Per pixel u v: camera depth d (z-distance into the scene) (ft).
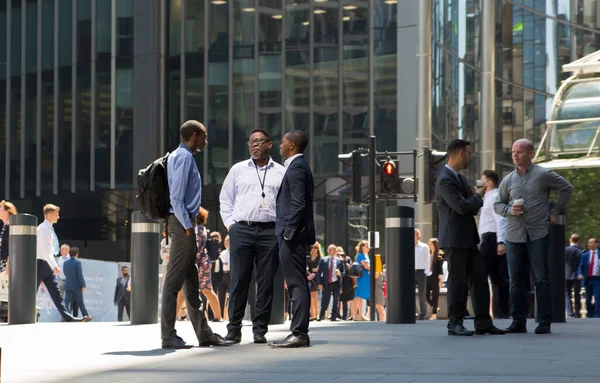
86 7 140.05
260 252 32.78
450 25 131.85
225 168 127.75
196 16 130.93
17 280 47.52
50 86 143.02
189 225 30.81
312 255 75.46
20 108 146.41
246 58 127.03
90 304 65.82
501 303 50.16
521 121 154.81
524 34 156.04
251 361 26.50
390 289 45.57
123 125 136.77
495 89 150.20
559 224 44.27
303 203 30.73
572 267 78.28
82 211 144.36
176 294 31.32
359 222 121.80
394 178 59.00
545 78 157.58
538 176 35.88
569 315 78.84
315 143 123.95
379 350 29.48
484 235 49.65
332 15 123.95
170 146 133.28
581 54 159.84
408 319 45.42
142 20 135.64
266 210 32.65
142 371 24.17
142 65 135.54
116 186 136.67
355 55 123.24
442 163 95.81
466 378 21.44
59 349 31.22
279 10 125.80
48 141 142.92
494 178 49.70
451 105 131.13
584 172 144.05
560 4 158.51
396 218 45.50
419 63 91.25
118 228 140.46
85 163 139.23
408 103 120.16
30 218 47.85
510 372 22.70
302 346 30.96
